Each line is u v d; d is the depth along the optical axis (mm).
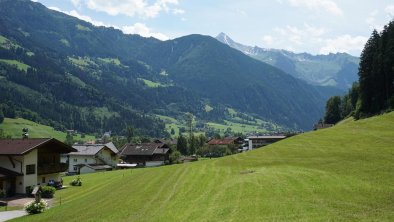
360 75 135500
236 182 42844
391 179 35406
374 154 49562
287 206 30062
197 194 40156
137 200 42438
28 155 67938
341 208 28141
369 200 29484
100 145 134375
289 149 67875
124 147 161125
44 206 49094
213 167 61719
